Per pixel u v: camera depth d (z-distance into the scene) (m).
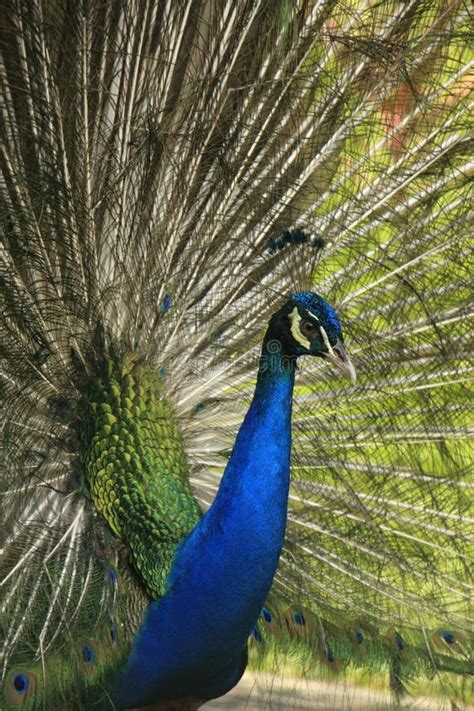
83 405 6.25
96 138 6.25
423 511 6.73
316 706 7.59
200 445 6.82
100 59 6.16
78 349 6.33
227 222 6.64
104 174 6.28
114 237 6.43
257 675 7.85
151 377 6.42
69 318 6.29
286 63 6.30
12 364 6.10
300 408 6.87
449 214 6.64
